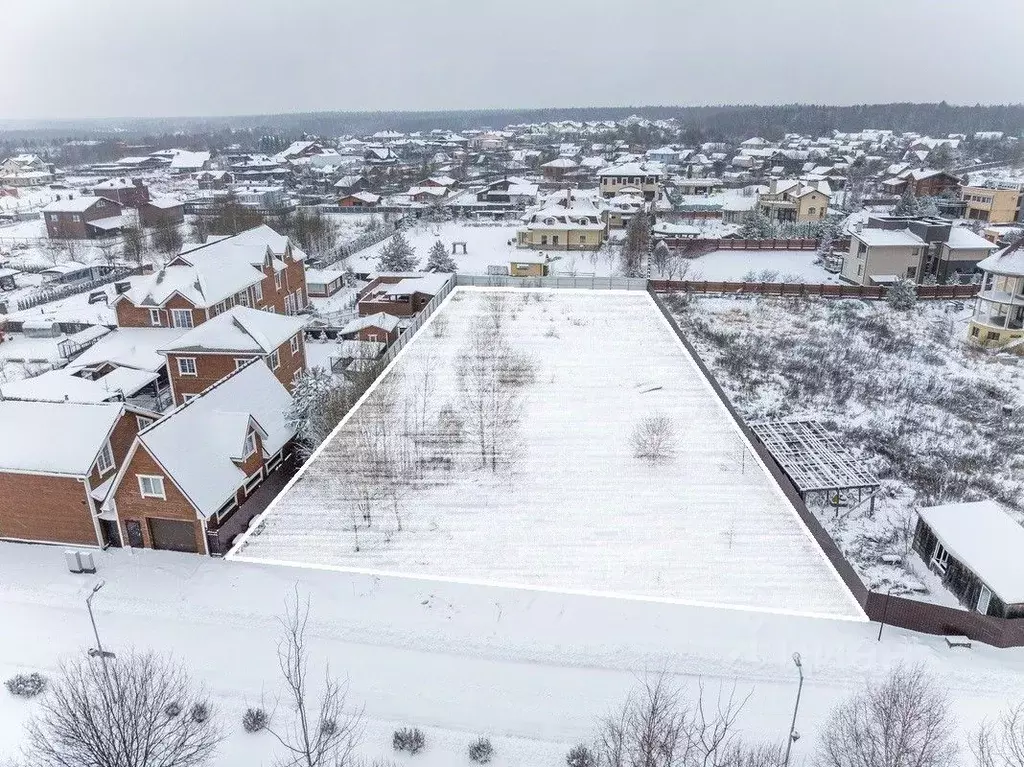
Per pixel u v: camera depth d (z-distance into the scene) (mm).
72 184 148375
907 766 15828
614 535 26406
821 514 29859
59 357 51094
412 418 35188
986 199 94750
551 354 43656
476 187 132625
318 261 77188
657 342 45906
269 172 151125
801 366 45500
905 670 19969
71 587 24656
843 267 67938
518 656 20922
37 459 26891
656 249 70750
